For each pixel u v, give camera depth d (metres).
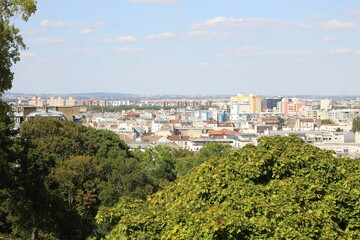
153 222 47.16
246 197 47.09
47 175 91.69
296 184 48.34
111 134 158.75
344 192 47.19
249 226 43.06
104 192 101.56
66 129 133.88
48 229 82.38
